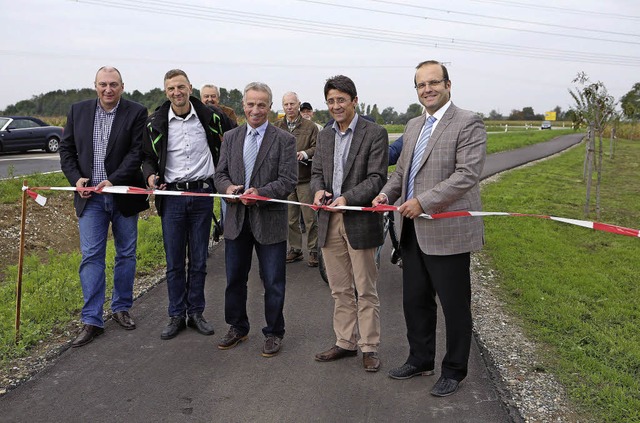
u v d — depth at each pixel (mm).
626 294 5984
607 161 23562
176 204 4738
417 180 3779
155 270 6797
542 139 40531
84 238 4742
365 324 4188
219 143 4980
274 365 4234
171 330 4758
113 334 4812
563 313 5289
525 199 12523
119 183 4762
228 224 4418
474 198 3758
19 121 19422
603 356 4359
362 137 4109
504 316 5301
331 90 4027
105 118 4836
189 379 3984
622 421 3430
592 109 11266
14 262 7090
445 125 3688
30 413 3494
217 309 5512
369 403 3668
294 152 4480
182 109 4711
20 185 9984
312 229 7016
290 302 5688
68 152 4867
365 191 3994
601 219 10695
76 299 5516
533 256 7465
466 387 3893
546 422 3447
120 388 3836
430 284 3951
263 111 4348
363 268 4105
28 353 4359
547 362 4293
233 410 3559
